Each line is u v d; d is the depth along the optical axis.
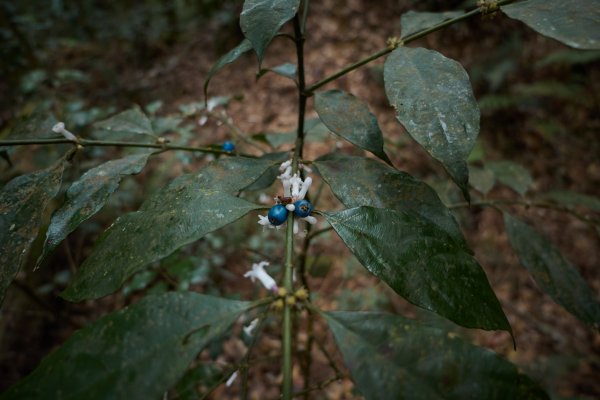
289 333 0.12
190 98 0.79
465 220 0.65
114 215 0.55
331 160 0.19
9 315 0.50
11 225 0.17
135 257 0.14
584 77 0.75
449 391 0.11
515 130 0.74
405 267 0.13
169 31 0.91
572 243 0.62
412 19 0.20
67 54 0.84
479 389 0.11
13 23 0.71
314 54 0.81
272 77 0.78
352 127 0.18
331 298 0.55
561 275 0.23
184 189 0.16
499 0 0.17
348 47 0.81
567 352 0.52
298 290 0.13
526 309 0.57
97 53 0.86
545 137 0.72
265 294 0.41
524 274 0.60
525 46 0.80
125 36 0.89
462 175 0.13
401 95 0.15
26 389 0.11
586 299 0.23
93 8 0.96
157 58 0.88
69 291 0.14
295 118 0.73
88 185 0.18
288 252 0.14
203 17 0.93
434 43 0.82
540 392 0.11
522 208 0.65
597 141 0.71
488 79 0.75
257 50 0.15
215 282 0.53
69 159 0.20
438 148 0.14
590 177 0.68
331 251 0.59
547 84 0.72
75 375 0.11
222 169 0.17
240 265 0.55
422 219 0.15
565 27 0.14
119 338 0.11
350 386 0.47
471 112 0.14
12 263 0.16
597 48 0.13
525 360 0.51
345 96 0.19
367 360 0.11
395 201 0.17
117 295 0.54
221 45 0.86
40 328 0.51
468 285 0.13
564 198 0.42
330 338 0.51
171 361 0.11
